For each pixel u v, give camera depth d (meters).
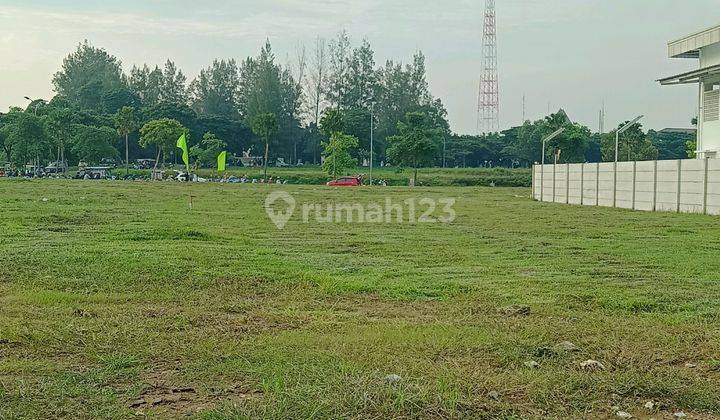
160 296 7.97
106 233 14.35
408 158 57.12
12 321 6.47
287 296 8.19
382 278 9.50
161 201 26.33
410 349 5.64
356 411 4.14
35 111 63.97
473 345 5.78
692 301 8.03
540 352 5.66
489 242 14.18
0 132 59.62
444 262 11.20
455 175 60.72
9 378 4.76
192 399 4.45
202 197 29.61
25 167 61.41
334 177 57.28
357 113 74.31
